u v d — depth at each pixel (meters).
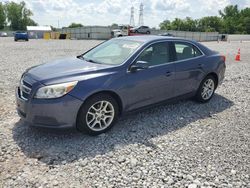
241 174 3.49
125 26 50.28
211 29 107.00
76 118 4.16
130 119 5.17
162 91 5.18
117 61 4.73
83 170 3.48
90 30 54.59
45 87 3.97
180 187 3.20
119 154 3.89
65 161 3.67
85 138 4.34
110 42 5.64
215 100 6.55
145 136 4.48
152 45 5.08
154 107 5.43
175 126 4.93
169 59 5.30
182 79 5.49
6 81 8.13
